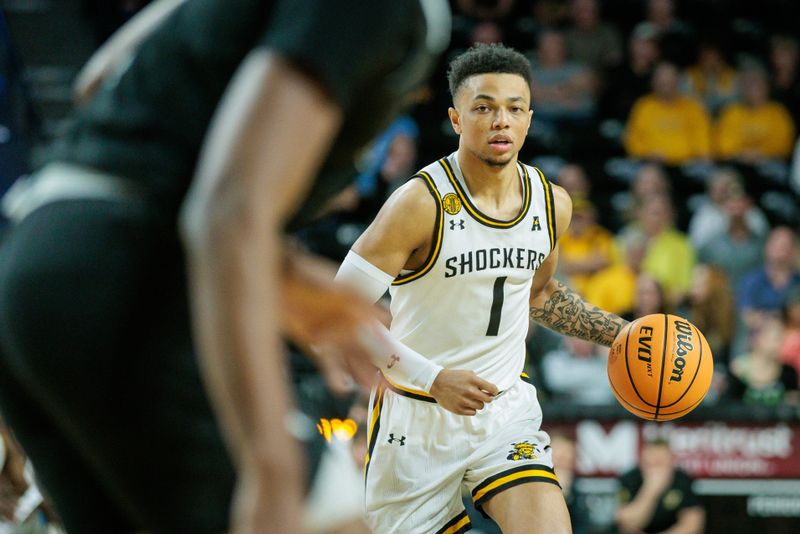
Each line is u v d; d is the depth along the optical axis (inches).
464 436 295.9
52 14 911.0
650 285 647.8
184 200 113.1
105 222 111.3
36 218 113.9
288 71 101.2
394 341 284.0
